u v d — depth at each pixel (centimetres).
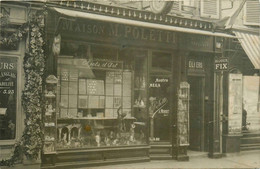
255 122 1048
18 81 716
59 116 772
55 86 741
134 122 859
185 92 902
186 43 910
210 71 980
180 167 827
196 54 961
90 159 796
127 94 857
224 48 982
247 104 1034
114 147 823
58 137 769
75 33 774
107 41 816
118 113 845
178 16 872
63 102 777
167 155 891
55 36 729
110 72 837
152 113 891
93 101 815
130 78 860
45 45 732
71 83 788
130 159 842
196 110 984
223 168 840
